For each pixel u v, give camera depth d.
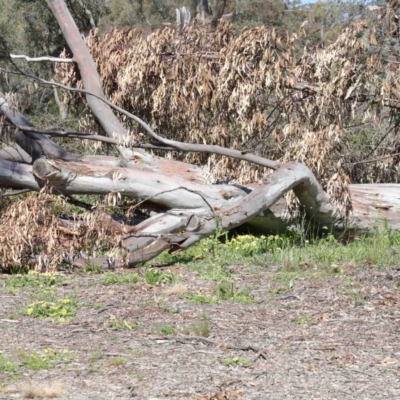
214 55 12.64
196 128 12.69
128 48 13.21
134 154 11.34
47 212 9.36
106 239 9.44
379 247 10.28
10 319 6.85
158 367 5.55
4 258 9.15
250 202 10.00
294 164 10.48
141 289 8.17
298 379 5.32
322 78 11.84
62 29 12.98
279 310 7.35
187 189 10.17
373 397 4.96
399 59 10.24
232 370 5.51
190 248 10.70
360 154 13.46
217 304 7.55
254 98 12.01
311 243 11.17
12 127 10.97
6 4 28.19
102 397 4.90
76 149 14.91
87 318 6.95
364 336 6.47
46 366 5.50
